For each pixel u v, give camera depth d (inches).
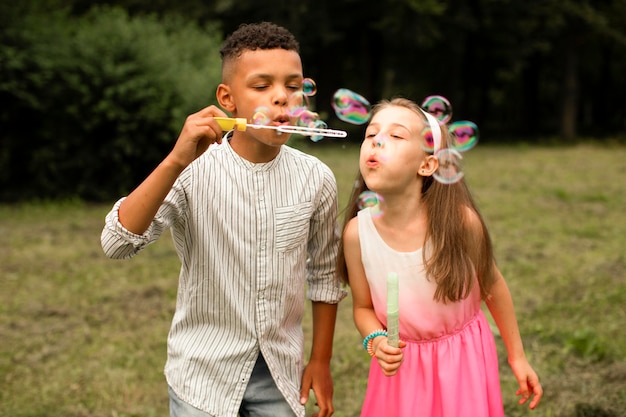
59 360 150.6
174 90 359.6
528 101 965.8
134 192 65.9
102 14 398.9
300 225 74.3
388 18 708.7
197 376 72.3
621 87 1246.3
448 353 77.8
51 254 244.7
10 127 366.0
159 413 126.0
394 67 935.0
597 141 794.8
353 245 79.8
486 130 978.7
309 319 176.4
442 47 861.8
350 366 141.9
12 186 375.9
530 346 151.6
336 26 759.7
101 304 189.3
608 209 325.1
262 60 68.0
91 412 126.5
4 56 348.2
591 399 123.1
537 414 119.4
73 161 361.4
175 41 419.2
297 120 71.5
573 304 180.2
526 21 775.1
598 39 827.4
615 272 212.8
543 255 234.4
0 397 132.0
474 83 989.2
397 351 67.2
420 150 73.5
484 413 77.2
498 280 81.4
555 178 439.2
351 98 78.2
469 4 776.9
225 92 72.0
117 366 147.3
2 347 158.4
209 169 72.6
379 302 79.0
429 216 75.2
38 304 189.3
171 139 358.9
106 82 353.1
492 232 270.8
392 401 79.8
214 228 72.3
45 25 371.9
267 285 72.4
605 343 149.2
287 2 694.5
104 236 66.8
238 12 710.5
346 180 407.5
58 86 352.2
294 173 75.2
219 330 73.3
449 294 74.9
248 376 72.2
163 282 208.8
